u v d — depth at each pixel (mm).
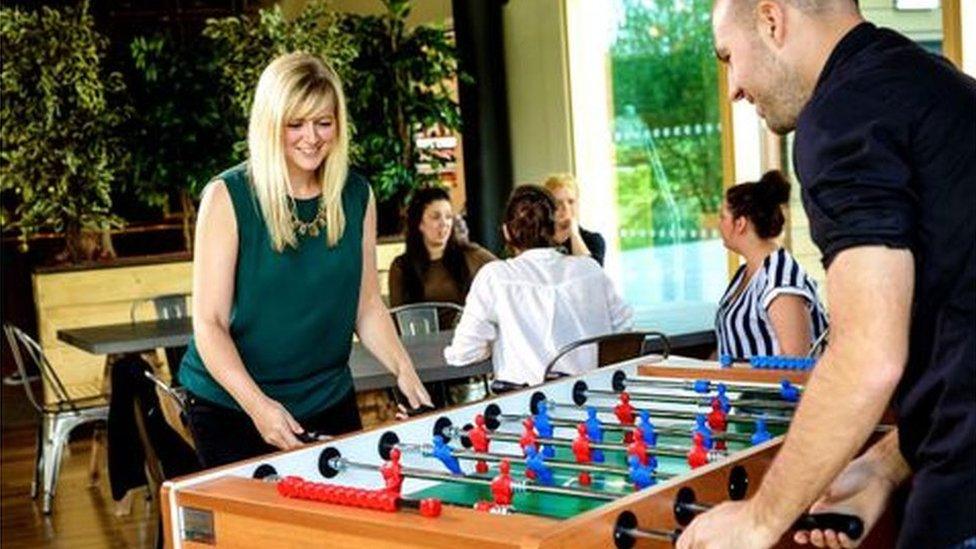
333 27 7840
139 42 7738
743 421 2643
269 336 3062
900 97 1612
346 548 1896
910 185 1596
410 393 3236
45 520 5609
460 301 5629
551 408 2904
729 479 2043
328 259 3062
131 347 5574
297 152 2943
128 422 3947
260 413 2887
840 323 1592
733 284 3828
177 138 7754
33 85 7500
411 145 8203
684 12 6961
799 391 2838
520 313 3934
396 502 1899
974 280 1595
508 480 2090
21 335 5926
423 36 8117
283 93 2895
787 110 1771
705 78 6848
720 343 3785
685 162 7066
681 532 1808
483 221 8258
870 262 1559
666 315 5871
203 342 2967
